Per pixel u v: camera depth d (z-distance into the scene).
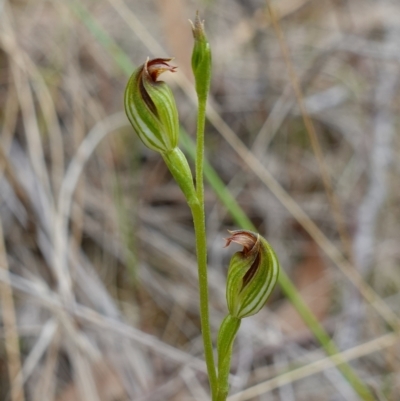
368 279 0.28
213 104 0.32
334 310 0.27
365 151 0.32
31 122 0.25
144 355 0.24
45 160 0.27
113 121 0.28
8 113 0.26
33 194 0.25
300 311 0.20
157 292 0.27
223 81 0.34
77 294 0.25
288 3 0.38
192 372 0.23
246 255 0.13
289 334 0.25
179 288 0.27
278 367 0.24
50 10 0.32
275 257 0.13
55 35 0.30
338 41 0.35
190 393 0.23
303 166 0.33
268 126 0.32
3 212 0.25
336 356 0.20
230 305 0.13
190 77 0.25
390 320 0.22
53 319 0.23
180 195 0.29
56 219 0.24
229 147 0.31
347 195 0.32
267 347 0.24
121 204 0.27
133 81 0.12
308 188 0.32
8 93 0.26
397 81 0.33
